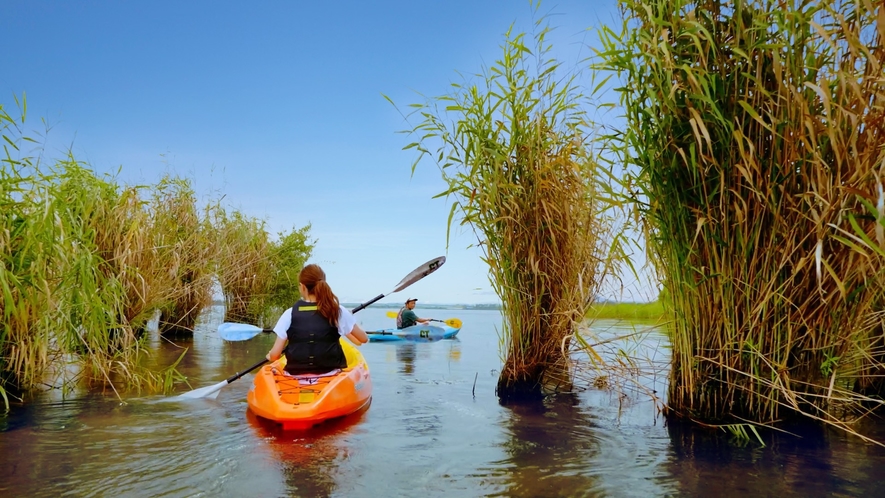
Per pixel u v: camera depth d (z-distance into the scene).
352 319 5.07
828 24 3.47
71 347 5.40
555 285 5.46
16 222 4.82
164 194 10.17
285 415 4.18
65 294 5.19
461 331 14.29
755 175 3.69
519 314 5.54
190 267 9.90
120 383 5.87
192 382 6.07
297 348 4.82
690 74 3.47
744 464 3.35
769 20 3.56
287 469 3.31
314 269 4.95
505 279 5.52
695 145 3.86
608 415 4.63
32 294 4.74
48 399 5.07
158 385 5.74
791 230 3.60
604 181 4.51
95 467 3.29
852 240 3.47
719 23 3.77
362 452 3.66
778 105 3.46
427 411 4.85
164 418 4.49
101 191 7.08
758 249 3.76
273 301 13.19
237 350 8.88
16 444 3.72
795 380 3.76
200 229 10.82
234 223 12.12
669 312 4.37
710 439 3.84
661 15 3.68
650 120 3.94
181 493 2.90
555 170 5.33
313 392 4.59
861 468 3.25
